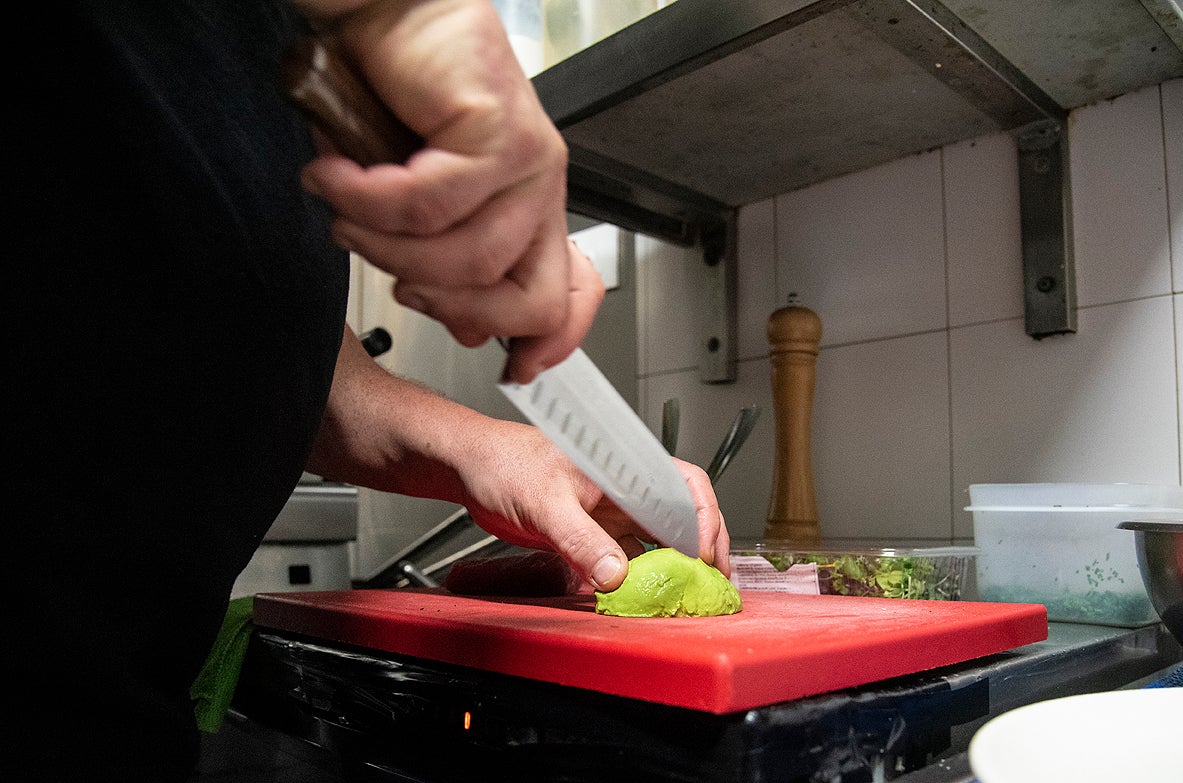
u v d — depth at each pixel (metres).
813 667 0.45
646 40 0.83
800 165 1.14
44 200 0.49
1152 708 0.41
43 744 0.50
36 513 0.50
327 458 0.88
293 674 0.70
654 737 0.45
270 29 0.64
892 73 0.89
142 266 0.52
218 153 0.57
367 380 0.87
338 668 0.66
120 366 0.52
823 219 1.19
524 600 0.77
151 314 0.53
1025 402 0.99
